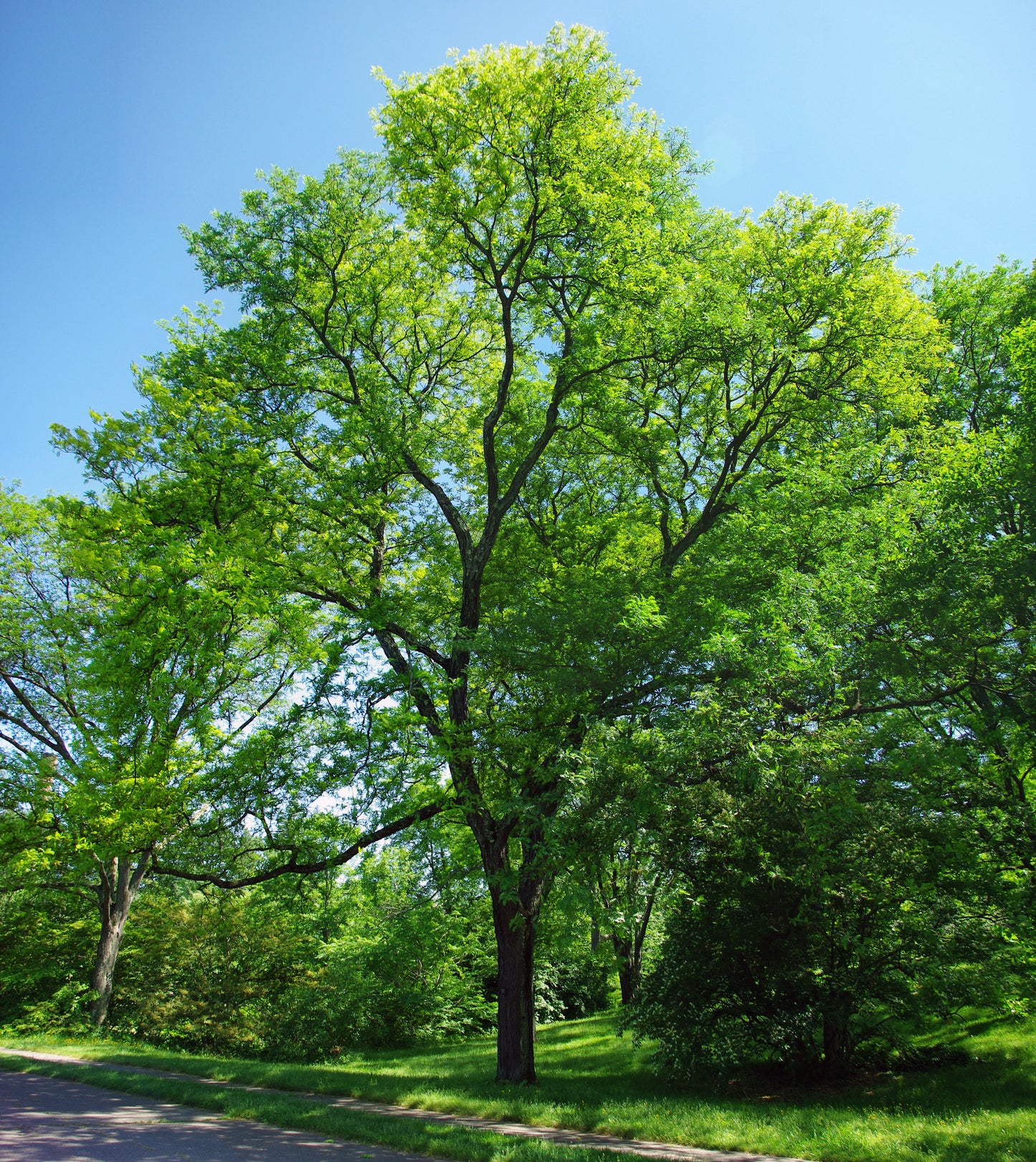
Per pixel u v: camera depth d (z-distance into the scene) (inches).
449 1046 1040.2
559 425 669.9
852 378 610.2
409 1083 554.9
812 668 408.8
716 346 568.7
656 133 613.6
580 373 598.2
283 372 652.7
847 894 482.3
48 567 965.2
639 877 500.1
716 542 560.1
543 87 566.3
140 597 529.7
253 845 597.0
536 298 638.5
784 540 499.8
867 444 544.7
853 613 424.5
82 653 623.8
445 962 1030.4
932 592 408.5
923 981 494.9
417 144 593.3
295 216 660.1
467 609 626.8
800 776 393.4
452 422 736.3
